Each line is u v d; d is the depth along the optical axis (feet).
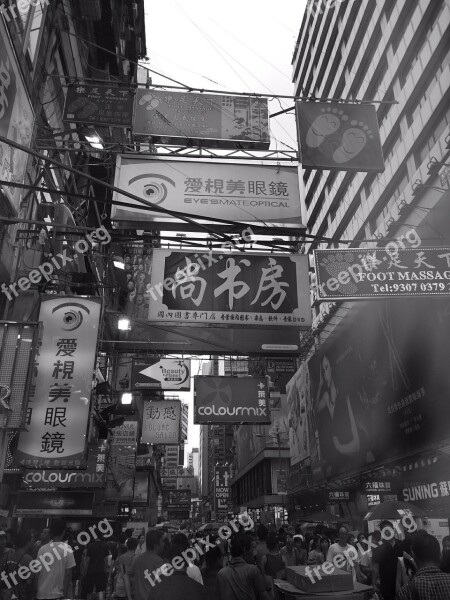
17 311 32.45
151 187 34.45
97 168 58.08
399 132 87.76
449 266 27.55
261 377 53.72
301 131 35.22
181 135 36.04
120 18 75.77
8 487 43.21
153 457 101.60
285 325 33.71
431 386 40.50
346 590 15.96
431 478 46.57
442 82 71.46
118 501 62.85
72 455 30.12
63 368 32.07
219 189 34.96
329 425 67.62
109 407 52.85
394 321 46.73
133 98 37.29
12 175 28.25
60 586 22.25
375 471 55.88
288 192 35.27
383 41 96.12
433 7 75.56
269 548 25.00
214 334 49.85
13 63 28.43
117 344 55.47
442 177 57.52
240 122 36.86
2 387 25.04
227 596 16.44
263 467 165.58
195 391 52.70
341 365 61.72
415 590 11.73
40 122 39.32
